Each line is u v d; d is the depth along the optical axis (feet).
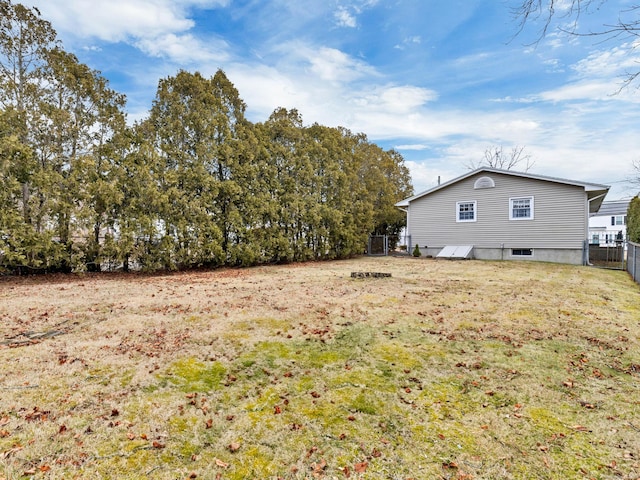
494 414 9.43
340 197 56.75
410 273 36.45
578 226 45.50
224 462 7.54
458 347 14.32
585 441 8.29
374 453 7.86
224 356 13.38
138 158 36.83
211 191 41.29
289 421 9.09
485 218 52.60
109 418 9.04
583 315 19.01
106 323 17.43
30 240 31.17
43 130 33.58
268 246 46.62
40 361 12.53
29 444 7.89
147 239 37.35
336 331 16.39
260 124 49.83
